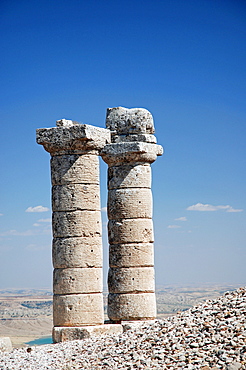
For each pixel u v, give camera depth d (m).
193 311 21.47
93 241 25.80
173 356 17.61
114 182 27.91
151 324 22.14
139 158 27.59
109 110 28.66
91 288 25.55
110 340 21.62
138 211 27.55
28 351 22.62
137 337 20.55
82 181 25.81
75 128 25.61
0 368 19.53
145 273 27.38
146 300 27.19
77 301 25.30
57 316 25.59
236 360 16.50
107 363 18.28
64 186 25.84
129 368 17.45
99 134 26.25
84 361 19.28
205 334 18.69
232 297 21.73
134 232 27.44
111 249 27.84
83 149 25.91
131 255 27.34
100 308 25.72
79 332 24.86
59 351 21.89
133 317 26.95
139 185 27.70
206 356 17.14
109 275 27.81
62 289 25.52
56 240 25.89
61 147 25.89
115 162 27.97
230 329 18.55
